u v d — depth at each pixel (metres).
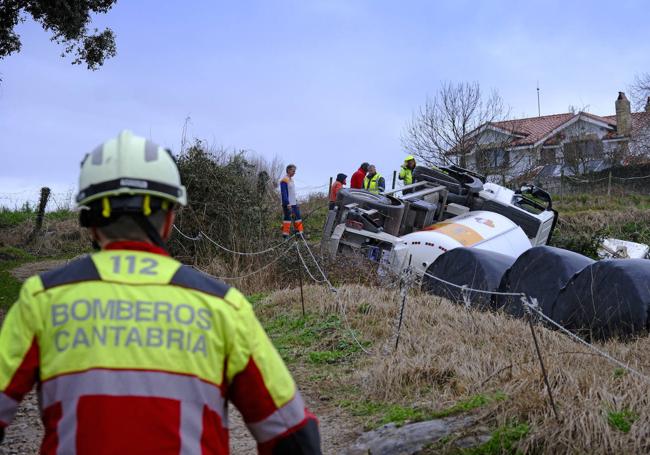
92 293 2.17
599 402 5.04
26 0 16.41
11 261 18.17
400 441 5.18
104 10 17.47
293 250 13.65
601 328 8.15
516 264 9.55
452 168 17.06
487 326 8.03
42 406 2.12
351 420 6.06
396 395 6.38
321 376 7.36
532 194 18.05
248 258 14.55
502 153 34.06
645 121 40.56
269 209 16.61
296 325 9.36
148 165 2.32
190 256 15.18
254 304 10.91
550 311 8.85
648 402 4.95
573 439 4.73
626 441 4.61
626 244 20.80
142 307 2.15
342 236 14.19
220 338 2.18
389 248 13.80
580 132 40.16
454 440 5.04
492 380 6.10
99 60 18.23
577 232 24.48
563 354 6.46
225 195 15.39
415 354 7.25
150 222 2.32
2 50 17.23
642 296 7.89
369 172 20.70
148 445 2.03
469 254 10.44
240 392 2.22
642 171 34.19
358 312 9.41
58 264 17.64
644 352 6.77
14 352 2.12
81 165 2.41
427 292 10.56
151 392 2.07
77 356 2.09
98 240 2.36
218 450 2.13
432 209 14.55
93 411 2.04
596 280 8.31
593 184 32.84
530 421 5.05
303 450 2.23
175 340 2.12
